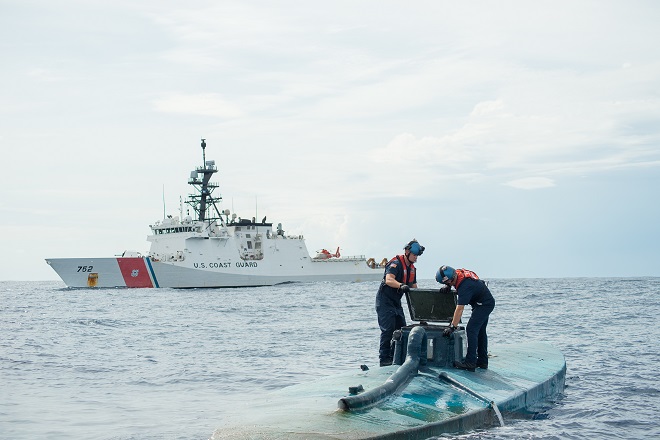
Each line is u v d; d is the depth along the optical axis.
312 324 32.25
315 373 16.77
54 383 15.30
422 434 8.70
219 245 79.69
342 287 81.31
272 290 75.44
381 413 9.05
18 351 21.36
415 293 12.51
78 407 12.66
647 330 26.59
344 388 10.26
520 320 32.12
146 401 13.27
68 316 39.56
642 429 10.90
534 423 10.98
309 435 8.03
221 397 13.75
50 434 10.58
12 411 12.23
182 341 24.89
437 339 11.90
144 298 62.03
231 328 30.67
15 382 15.39
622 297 52.88
